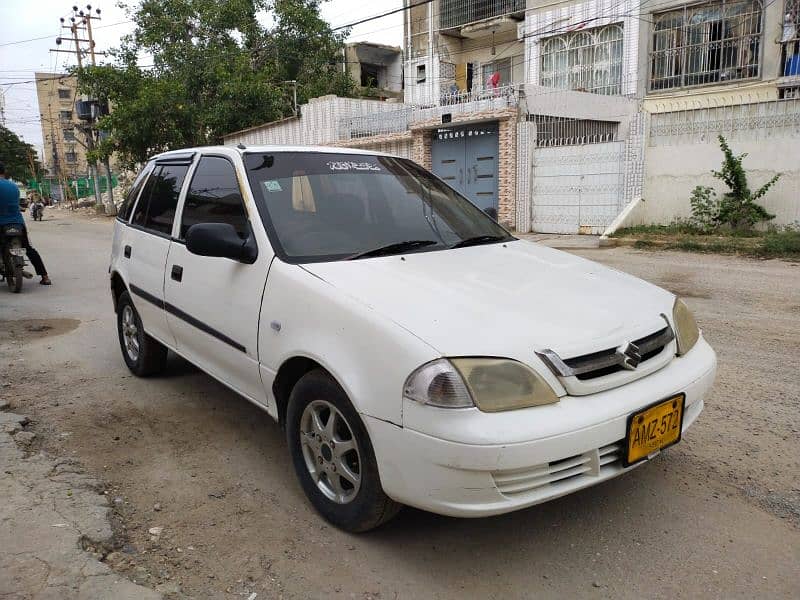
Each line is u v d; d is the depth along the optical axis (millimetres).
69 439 3930
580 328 2648
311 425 3000
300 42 27062
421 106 17141
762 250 10125
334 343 2725
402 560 2717
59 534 2771
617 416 2500
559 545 2803
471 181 15203
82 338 6371
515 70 21203
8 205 8961
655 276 8781
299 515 3066
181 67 24766
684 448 3639
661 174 12531
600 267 3615
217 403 4531
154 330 4574
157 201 4664
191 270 3873
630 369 2631
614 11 16891
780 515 2980
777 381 4613
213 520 3027
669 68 16125
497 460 2285
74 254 13742
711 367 3023
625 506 3086
